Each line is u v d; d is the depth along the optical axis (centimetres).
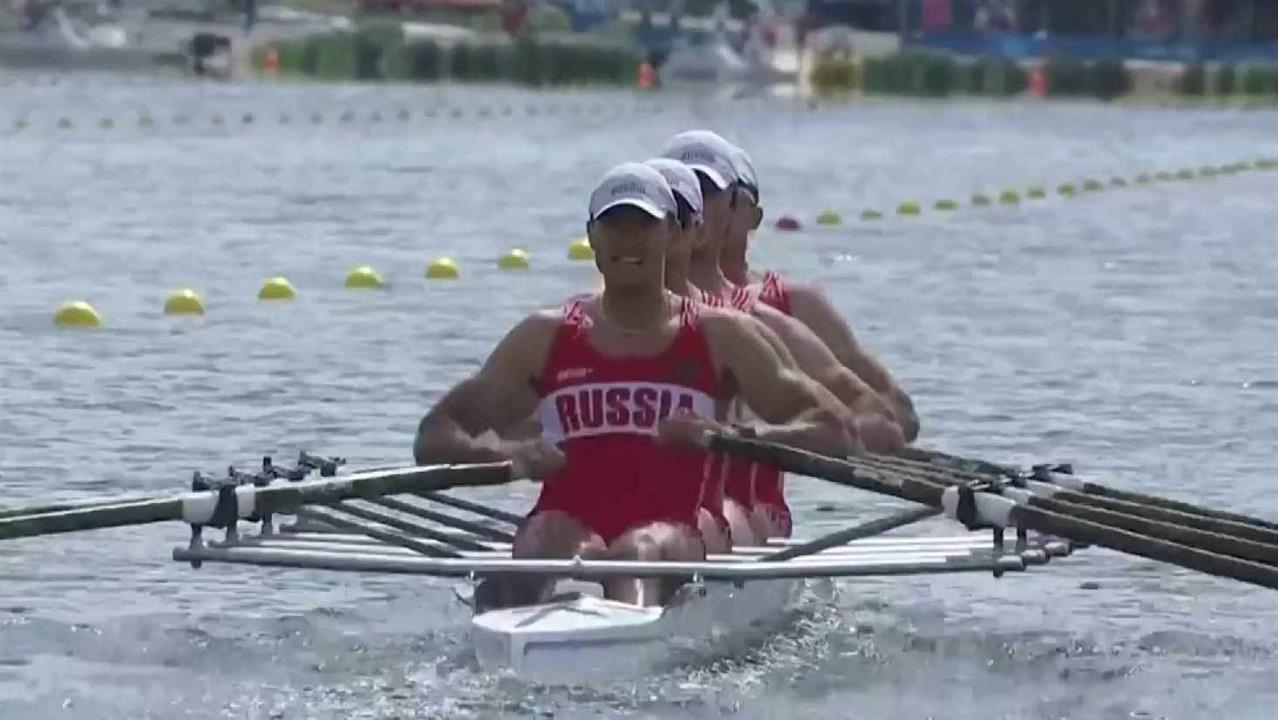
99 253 8144
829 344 3738
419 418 4891
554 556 3053
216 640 3086
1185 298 7294
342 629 3155
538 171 12962
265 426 4769
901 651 3098
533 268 7912
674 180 3378
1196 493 4203
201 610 3281
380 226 9475
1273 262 8500
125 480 4178
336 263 7962
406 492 3089
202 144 14750
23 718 2675
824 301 3769
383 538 3188
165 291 7044
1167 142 16838
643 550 3000
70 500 3975
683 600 2914
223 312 6588
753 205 3775
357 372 5512
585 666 2781
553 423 3219
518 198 11088
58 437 4612
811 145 15888
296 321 6431
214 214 9906
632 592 2969
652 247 3150
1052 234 9644
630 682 2808
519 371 3216
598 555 3025
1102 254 8750
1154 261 8500
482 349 5919
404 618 3234
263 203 10538
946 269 8100
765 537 3481
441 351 5872
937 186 12406
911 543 3256
